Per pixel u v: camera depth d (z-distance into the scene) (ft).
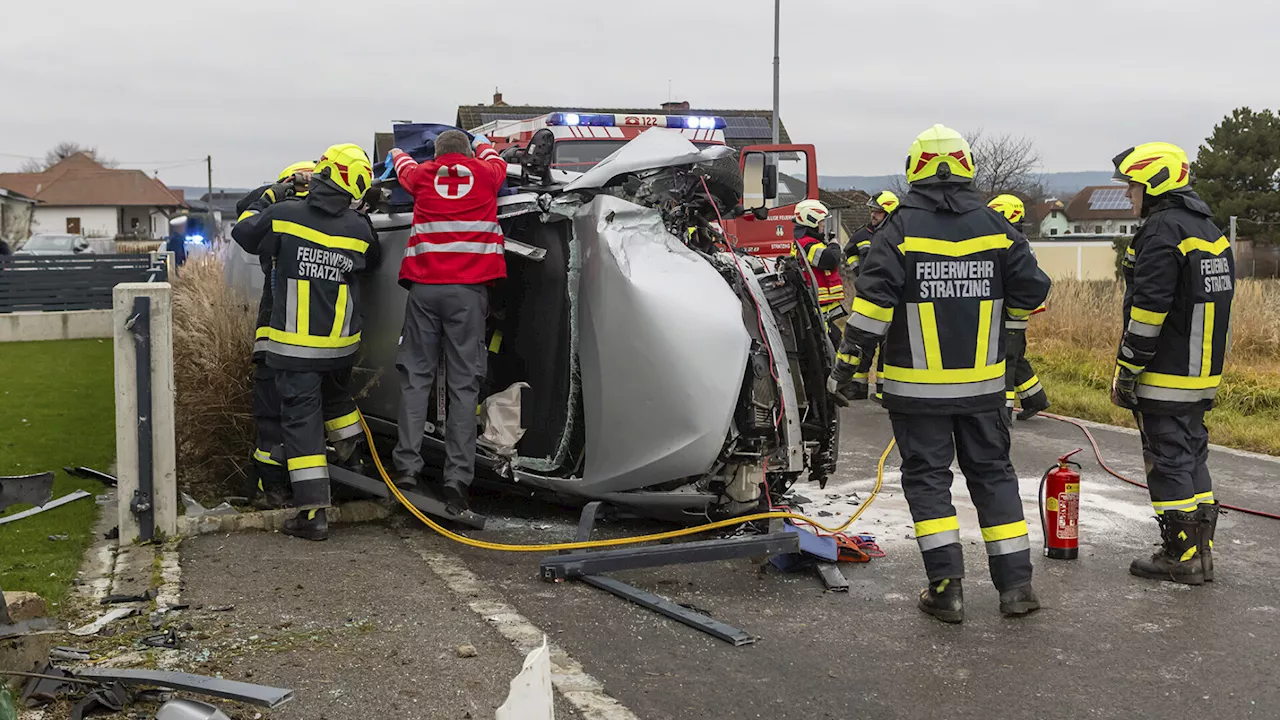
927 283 15.74
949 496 16.12
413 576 17.07
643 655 14.10
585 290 19.06
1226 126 149.89
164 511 18.63
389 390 21.66
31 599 12.47
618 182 19.72
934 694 13.06
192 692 11.83
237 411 22.29
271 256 19.17
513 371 20.80
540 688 7.91
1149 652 14.56
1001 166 164.96
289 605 15.46
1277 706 12.80
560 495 19.99
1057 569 18.54
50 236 121.80
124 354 18.31
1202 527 17.75
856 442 30.60
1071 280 52.75
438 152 19.45
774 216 51.70
